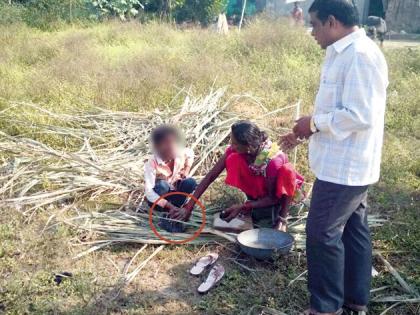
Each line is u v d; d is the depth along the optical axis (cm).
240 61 1000
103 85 748
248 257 383
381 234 404
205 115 604
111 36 1252
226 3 2019
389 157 553
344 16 267
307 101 741
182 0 1811
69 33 1284
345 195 282
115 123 611
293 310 324
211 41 1142
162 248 391
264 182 405
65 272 355
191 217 426
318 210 289
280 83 834
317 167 289
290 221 425
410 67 990
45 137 580
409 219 426
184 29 1464
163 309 327
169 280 357
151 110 682
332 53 276
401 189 490
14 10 1448
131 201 458
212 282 347
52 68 859
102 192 472
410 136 639
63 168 487
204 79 816
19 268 359
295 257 376
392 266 372
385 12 2212
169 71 862
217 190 480
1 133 540
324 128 275
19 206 436
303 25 1273
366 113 263
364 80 262
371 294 340
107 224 414
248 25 1270
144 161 511
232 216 411
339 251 293
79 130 585
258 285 347
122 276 356
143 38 1252
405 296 335
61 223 408
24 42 1097
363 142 277
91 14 1576
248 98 744
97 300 329
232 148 404
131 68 872
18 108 673
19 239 394
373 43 272
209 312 322
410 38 1973
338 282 299
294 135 296
